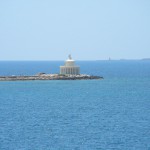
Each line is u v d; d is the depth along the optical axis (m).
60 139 151.75
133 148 138.75
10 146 141.88
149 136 155.38
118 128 171.12
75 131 165.62
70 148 139.38
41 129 169.75
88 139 151.50
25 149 137.88
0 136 156.50
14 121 189.38
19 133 162.00
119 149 137.62
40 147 140.75
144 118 195.88
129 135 157.38
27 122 186.50
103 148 139.00
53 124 181.25
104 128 171.38
